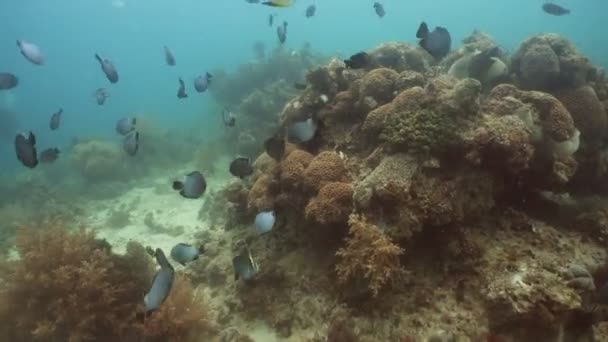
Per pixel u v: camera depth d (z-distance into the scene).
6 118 6.73
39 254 1.33
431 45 1.42
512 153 1.22
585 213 1.38
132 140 1.50
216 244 1.73
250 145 3.59
